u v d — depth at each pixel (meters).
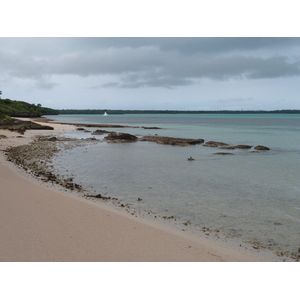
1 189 11.66
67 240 7.04
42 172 17.53
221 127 90.38
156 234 8.12
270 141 46.03
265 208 12.23
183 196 13.86
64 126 78.88
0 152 25.28
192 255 6.86
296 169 21.73
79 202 10.70
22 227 7.64
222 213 11.46
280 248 8.35
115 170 20.08
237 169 21.55
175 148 34.72
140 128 78.06
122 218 9.30
